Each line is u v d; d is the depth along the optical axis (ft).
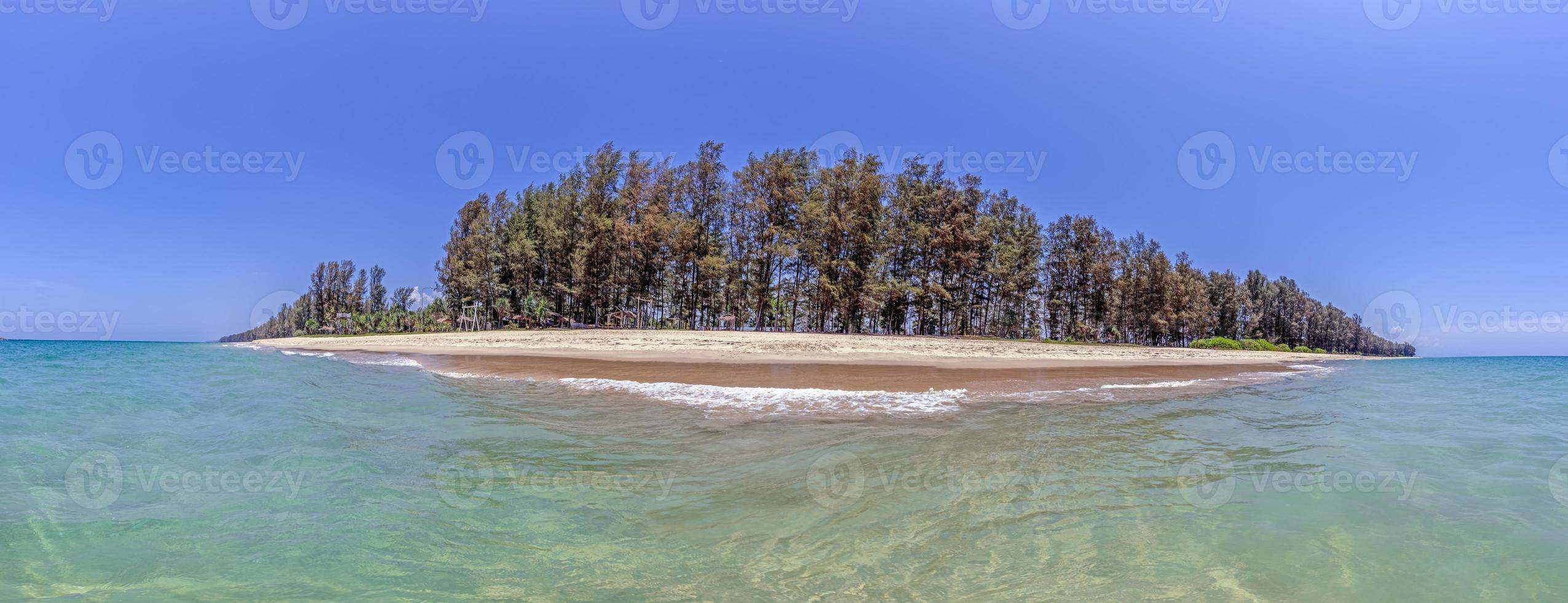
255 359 87.04
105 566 13.58
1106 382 54.60
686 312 185.47
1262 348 197.57
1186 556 14.08
